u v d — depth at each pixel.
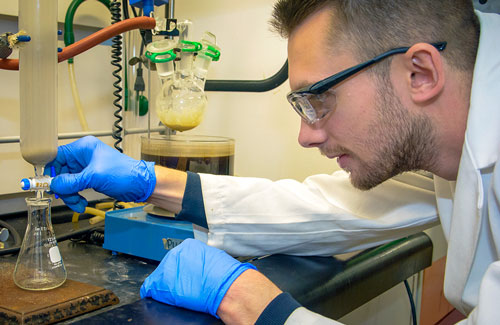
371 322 1.51
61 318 0.67
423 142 0.82
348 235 0.97
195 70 1.17
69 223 1.29
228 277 0.73
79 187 0.87
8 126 1.37
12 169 1.40
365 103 0.80
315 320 0.65
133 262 0.97
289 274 0.85
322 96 0.82
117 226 0.99
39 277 0.74
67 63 1.47
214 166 1.13
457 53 0.76
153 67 1.23
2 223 1.14
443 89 0.77
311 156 1.65
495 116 0.74
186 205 0.94
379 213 1.01
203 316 0.71
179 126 1.13
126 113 1.38
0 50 0.78
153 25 1.00
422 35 0.76
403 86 0.78
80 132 1.40
